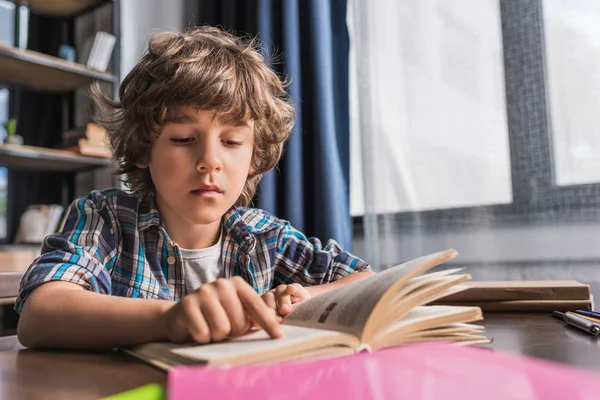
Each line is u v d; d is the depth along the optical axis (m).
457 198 1.74
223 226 0.93
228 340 0.46
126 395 0.32
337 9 1.96
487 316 0.68
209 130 0.75
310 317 0.50
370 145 1.85
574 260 1.58
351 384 0.32
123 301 0.52
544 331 0.56
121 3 2.18
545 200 1.62
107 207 0.82
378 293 0.46
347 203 1.89
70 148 2.04
